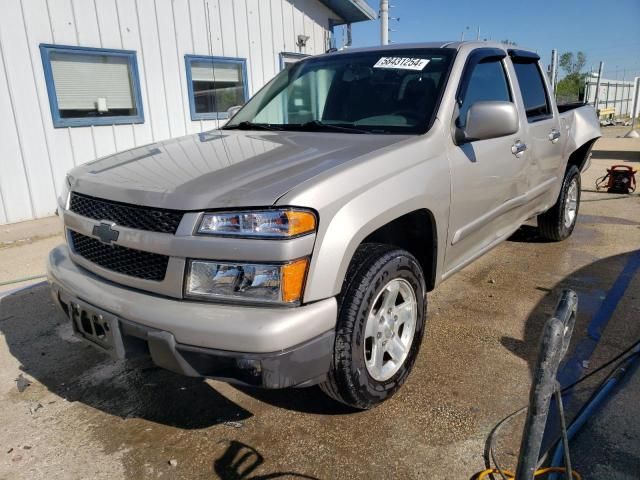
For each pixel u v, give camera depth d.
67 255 2.75
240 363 1.98
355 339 2.32
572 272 4.58
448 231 2.98
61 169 6.80
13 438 2.54
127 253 2.30
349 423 2.57
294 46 9.62
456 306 3.92
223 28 8.38
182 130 8.08
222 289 2.06
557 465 2.25
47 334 3.67
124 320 2.20
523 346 3.28
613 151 13.99
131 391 2.94
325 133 3.05
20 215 6.52
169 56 7.72
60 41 6.55
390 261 2.46
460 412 2.62
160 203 2.18
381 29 9.64
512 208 3.87
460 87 3.16
